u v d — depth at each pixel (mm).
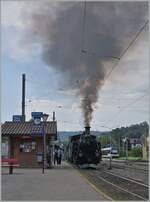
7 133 40594
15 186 21141
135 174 37094
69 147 64688
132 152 127000
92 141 49844
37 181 24281
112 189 22156
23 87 52688
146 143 105375
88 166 49188
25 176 28359
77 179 26234
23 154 41000
